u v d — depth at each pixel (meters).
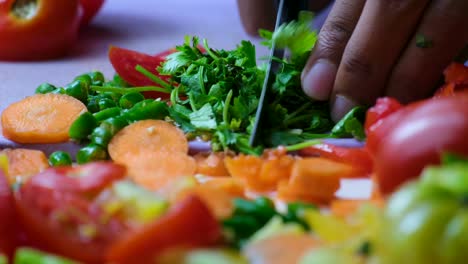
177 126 0.45
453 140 0.34
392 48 0.47
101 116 0.46
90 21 0.79
